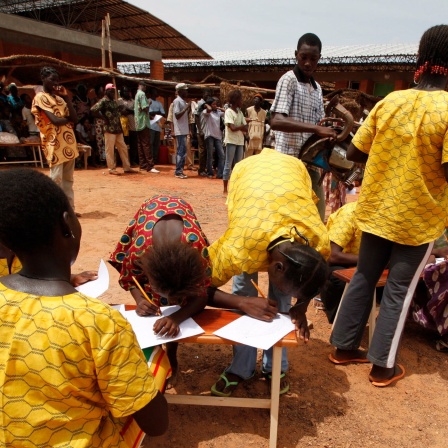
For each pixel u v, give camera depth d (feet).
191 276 6.53
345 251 12.02
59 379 4.27
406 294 9.12
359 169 11.44
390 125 8.48
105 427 5.00
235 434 8.13
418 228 8.66
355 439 8.09
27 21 44.21
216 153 37.24
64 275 4.53
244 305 7.73
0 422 4.38
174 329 6.99
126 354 4.51
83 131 38.55
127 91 38.68
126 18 57.88
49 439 4.47
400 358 10.74
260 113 33.04
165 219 7.56
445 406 9.06
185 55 71.61
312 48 11.22
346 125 10.73
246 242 7.29
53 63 34.76
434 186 8.48
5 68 37.55
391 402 9.12
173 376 9.43
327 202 20.88
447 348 11.12
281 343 7.02
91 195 26.37
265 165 8.32
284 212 7.38
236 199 8.07
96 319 4.33
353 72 53.98
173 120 34.63
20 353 4.21
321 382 9.68
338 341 10.11
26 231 4.11
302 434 8.16
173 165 43.57
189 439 7.96
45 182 4.26
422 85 8.52
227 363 10.27
